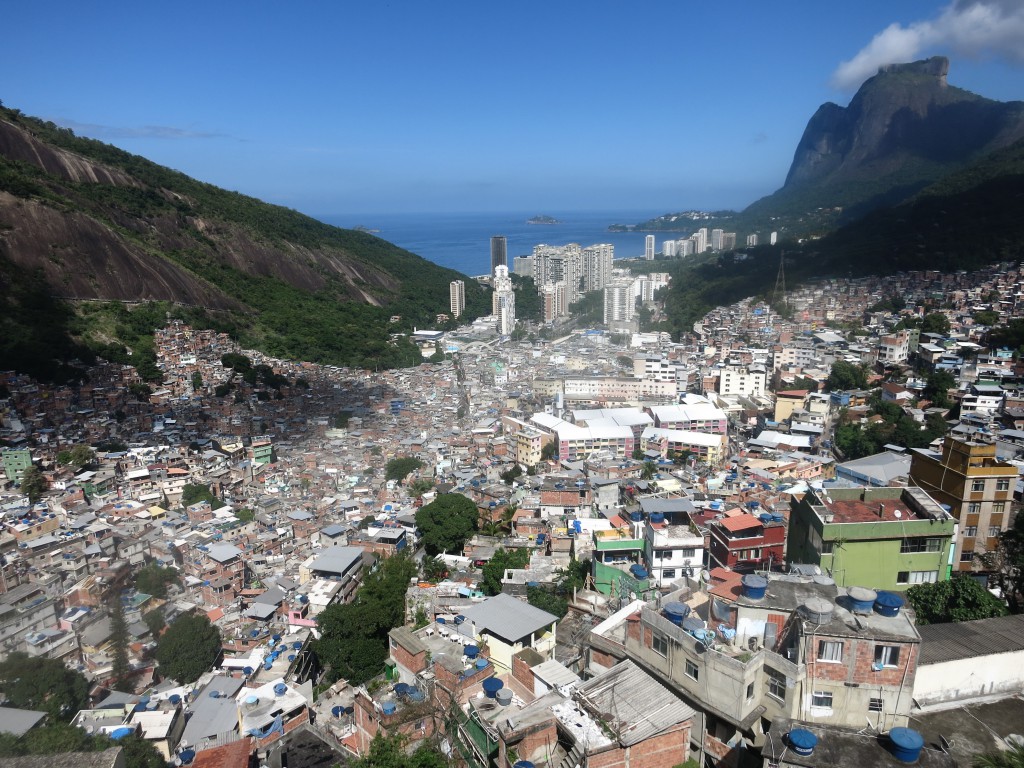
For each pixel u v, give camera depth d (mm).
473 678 37906
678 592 35469
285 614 71250
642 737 25359
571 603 53344
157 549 83250
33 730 40250
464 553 80750
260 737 46375
